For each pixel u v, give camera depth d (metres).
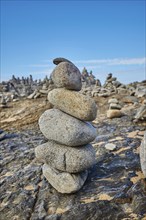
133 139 1.11
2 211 0.70
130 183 0.73
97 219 0.61
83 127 0.72
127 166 0.84
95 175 0.80
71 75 0.71
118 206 0.64
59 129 0.72
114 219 0.60
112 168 0.84
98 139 1.17
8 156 1.10
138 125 1.40
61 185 0.71
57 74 0.72
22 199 0.74
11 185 0.83
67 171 0.72
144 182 0.72
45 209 0.67
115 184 0.74
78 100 0.71
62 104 0.72
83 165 0.71
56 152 0.73
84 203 0.67
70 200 0.69
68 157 0.71
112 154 0.95
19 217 0.67
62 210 0.66
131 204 0.64
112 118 1.64
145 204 0.63
